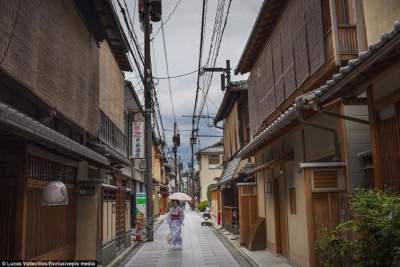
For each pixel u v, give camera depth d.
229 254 16.50
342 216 9.16
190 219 42.53
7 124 5.19
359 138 9.57
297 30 12.49
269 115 15.90
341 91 7.85
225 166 32.06
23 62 7.30
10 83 7.17
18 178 7.38
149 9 16.48
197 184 74.38
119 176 17.62
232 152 28.31
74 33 10.45
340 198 9.64
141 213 22.67
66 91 9.79
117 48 16.39
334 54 9.96
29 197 7.95
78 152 8.57
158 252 17.50
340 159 9.79
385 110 7.56
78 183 11.76
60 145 7.34
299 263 11.55
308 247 9.70
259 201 18.05
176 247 18.62
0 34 6.38
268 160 16.50
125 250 17.59
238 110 24.98
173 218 18.91
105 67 15.50
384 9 9.49
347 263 7.23
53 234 9.58
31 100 8.18
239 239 20.16
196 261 14.88
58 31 9.19
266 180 16.59
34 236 8.20
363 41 9.98
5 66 6.61
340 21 10.27
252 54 18.00
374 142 7.79
